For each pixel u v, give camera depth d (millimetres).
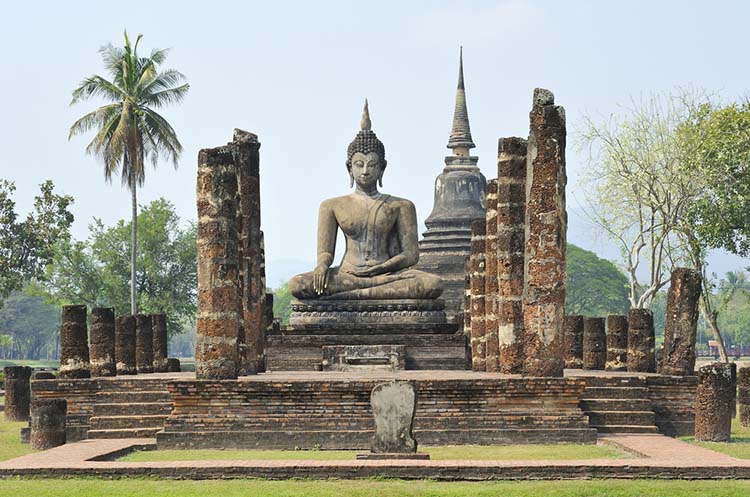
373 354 28984
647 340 28828
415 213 31844
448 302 50156
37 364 98250
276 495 15359
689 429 24109
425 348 29797
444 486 16094
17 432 27125
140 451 21031
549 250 22406
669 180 42719
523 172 25156
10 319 99375
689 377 24281
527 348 22344
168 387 21672
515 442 21297
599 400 23422
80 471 17047
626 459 17906
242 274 26703
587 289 82812
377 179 32031
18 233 58812
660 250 42719
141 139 50844
